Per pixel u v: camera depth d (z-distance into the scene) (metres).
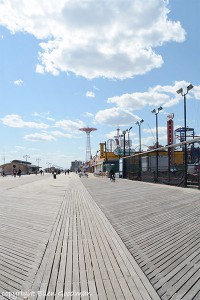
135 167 34.75
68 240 7.27
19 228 8.70
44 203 14.69
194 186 20.48
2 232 8.20
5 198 17.28
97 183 31.77
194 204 12.92
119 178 41.59
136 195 17.36
